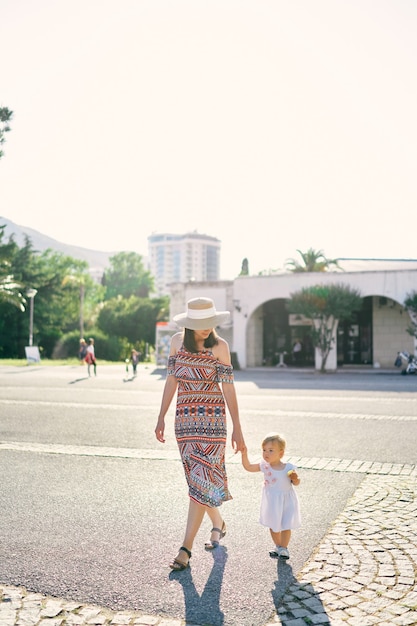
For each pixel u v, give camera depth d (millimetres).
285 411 13297
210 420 4359
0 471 7285
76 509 5707
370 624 3422
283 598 3770
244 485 6703
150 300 64312
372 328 34656
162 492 6336
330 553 4531
